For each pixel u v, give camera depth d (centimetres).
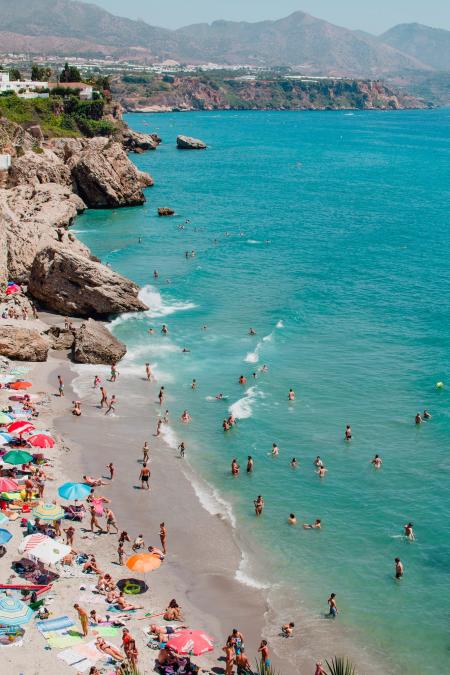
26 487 4447
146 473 4816
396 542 4316
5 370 6462
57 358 6875
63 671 3023
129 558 3778
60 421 5625
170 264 10450
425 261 10856
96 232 12606
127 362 6912
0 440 4872
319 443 5488
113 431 5553
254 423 5775
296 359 7062
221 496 4772
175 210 14938
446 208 15750
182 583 3856
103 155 15050
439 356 7100
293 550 4219
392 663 3388
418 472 5075
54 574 3722
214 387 6419
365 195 17475
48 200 13288
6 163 14000
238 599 3762
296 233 12788
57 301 7944
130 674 2867
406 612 3734
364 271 10244
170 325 7894
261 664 3148
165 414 5872
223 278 9762
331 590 3888
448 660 3422
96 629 3325
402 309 8556
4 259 8319
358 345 7425
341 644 3494
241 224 13525
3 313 7481
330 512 4619
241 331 7781
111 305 7938
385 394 6306
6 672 2991
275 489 4866
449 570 4075
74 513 4331
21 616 3200
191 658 3288
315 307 8606
